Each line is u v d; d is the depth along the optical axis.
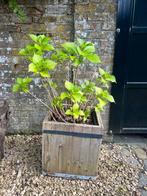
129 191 2.60
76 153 2.59
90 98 2.78
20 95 3.32
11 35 3.10
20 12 2.93
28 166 2.85
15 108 3.37
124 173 2.85
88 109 2.76
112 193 2.56
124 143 3.45
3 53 3.16
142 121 3.46
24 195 2.47
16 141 3.32
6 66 3.21
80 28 3.04
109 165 2.96
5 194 2.47
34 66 2.35
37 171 2.78
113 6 2.98
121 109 3.37
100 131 2.50
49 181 2.66
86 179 2.70
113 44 3.12
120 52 3.14
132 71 3.25
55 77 3.23
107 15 3.01
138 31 3.10
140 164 3.03
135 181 2.74
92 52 2.48
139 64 3.23
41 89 3.29
